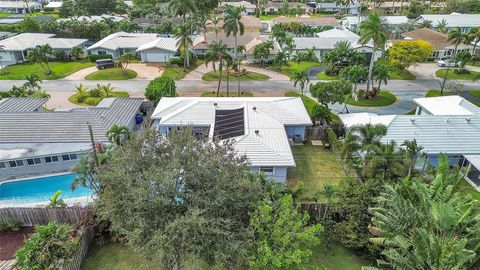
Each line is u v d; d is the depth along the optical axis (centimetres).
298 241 1883
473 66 6994
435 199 1875
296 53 7138
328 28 9225
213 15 9769
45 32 8612
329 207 2517
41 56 6309
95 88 5603
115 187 1794
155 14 10600
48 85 5847
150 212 1705
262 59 7106
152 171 1748
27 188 3166
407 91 5628
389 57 6450
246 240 1728
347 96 4925
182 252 1677
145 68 6875
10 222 2489
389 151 2759
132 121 4166
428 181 2609
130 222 1708
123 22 9244
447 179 2186
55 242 1867
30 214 2488
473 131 3544
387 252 1725
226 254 1625
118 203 1764
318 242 1906
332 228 2434
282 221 1791
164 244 1569
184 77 6331
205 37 7781
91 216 2323
